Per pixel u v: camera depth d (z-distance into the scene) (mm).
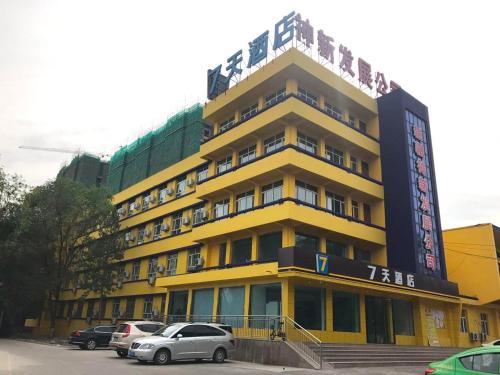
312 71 26594
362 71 31641
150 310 34656
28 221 36656
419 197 29328
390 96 31500
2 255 36438
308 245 25016
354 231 26641
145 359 16500
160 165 41094
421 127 31969
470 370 7457
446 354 24391
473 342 30875
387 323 25781
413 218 28094
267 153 25719
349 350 19828
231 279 23906
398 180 29250
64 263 38625
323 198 26344
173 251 33812
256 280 23000
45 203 36781
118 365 15875
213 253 28938
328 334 22188
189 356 17453
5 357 17359
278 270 20859
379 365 19453
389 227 28812
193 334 17984
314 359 17844
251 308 22984
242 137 27531
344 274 22078
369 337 24562
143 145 45219
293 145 24406
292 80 26312
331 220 25219
